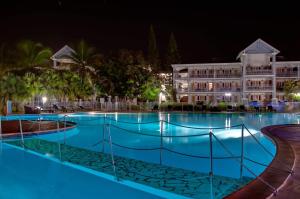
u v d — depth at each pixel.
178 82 52.03
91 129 21.33
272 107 35.22
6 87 33.06
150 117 31.33
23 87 34.34
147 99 45.44
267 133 15.81
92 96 45.31
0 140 14.62
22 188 8.06
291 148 11.23
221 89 48.84
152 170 9.65
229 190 7.58
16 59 42.31
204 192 7.49
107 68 46.53
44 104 37.75
